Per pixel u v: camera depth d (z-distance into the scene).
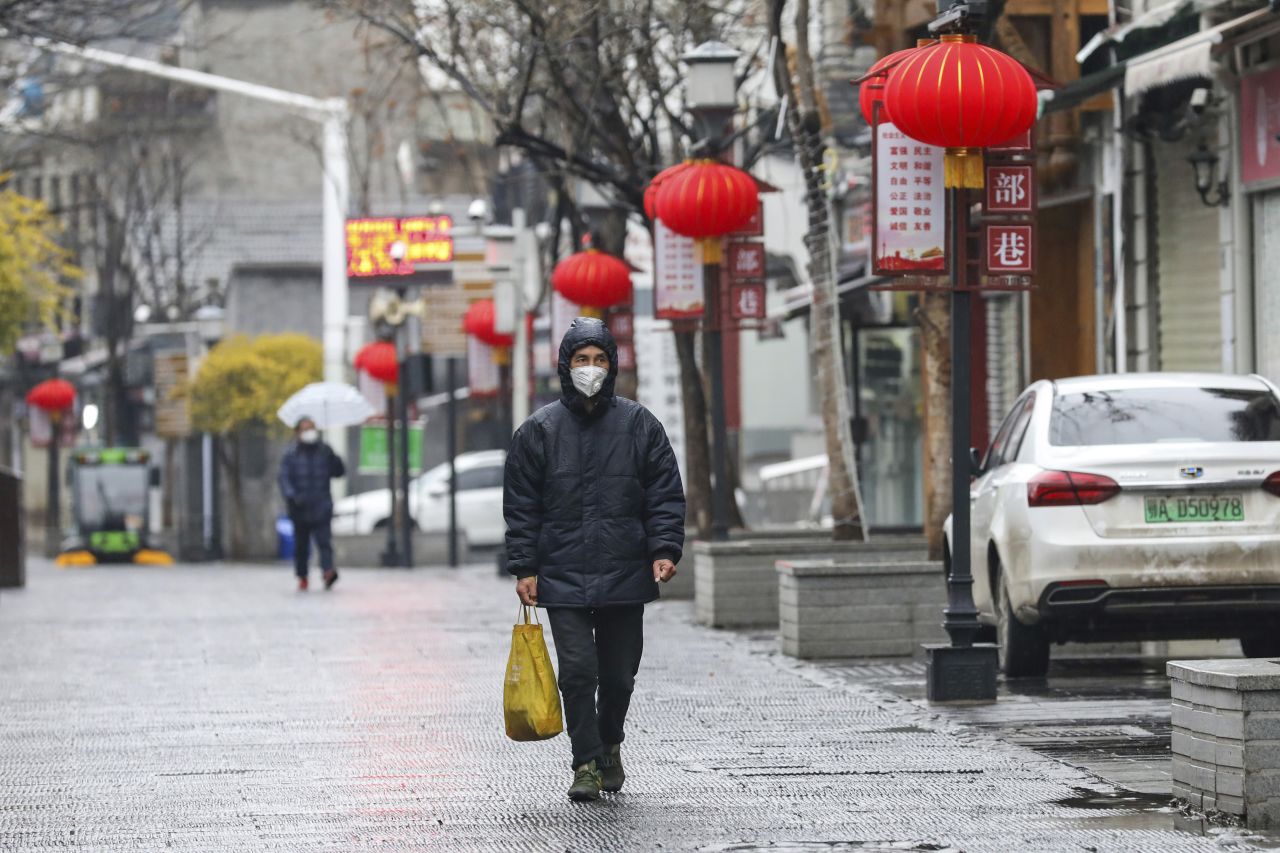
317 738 35.62
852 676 44.09
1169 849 24.16
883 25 70.56
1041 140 63.66
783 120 65.00
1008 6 61.44
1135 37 52.62
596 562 28.27
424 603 73.56
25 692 44.03
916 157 39.62
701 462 75.69
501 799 28.77
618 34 76.94
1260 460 38.66
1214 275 55.75
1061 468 39.03
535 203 143.50
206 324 161.25
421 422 144.25
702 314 62.16
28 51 97.31
